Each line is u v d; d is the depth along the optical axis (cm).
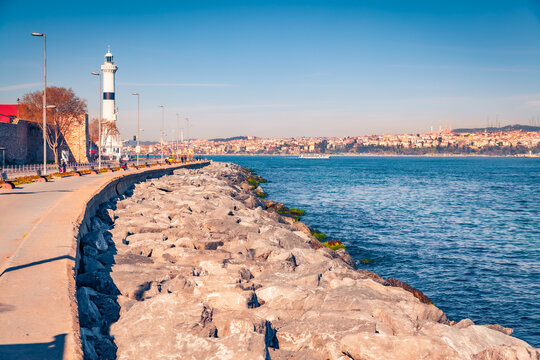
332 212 4875
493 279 2431
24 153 8925
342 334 938
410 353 837
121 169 6281
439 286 2298
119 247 1658
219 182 5216
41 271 991
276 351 908
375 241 3369
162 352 770
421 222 4378
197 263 1538
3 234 1538
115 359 785
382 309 1102
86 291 991
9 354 609
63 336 673
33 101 8506
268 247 1769
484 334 1019
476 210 5394
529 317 1891
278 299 1178
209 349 766
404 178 11700
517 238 3631
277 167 17950
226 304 1083
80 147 10069
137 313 923
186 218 2286
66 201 2112
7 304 791
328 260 1817
